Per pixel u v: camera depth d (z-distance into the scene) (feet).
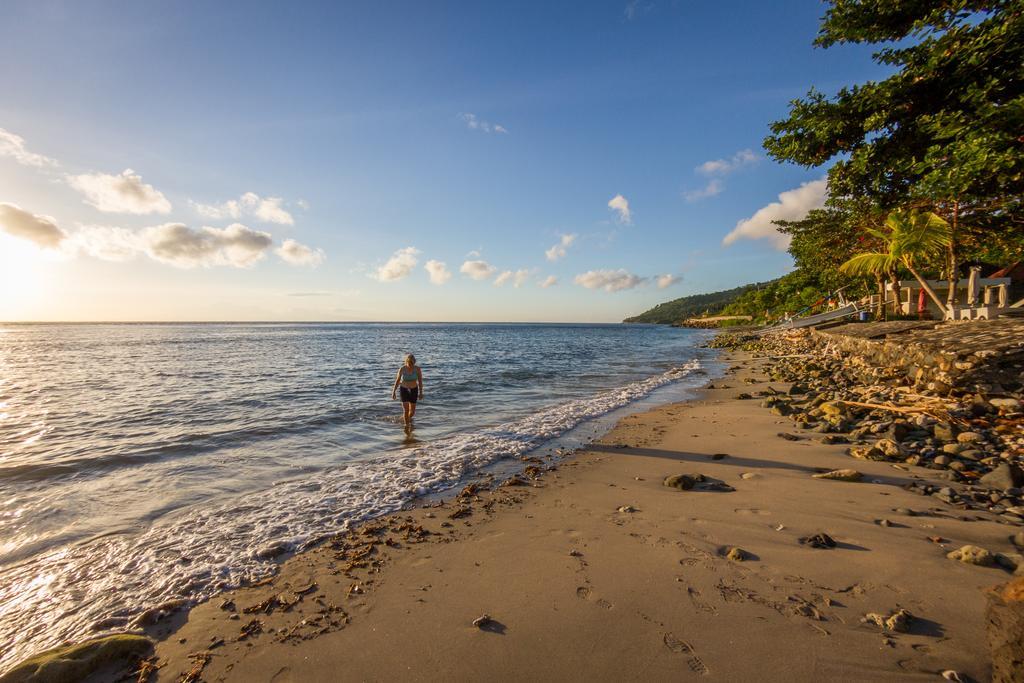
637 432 30.66
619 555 13.55
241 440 30.45
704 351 129.08
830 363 64.49
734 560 12.88
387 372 76.23
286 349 146.92
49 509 18.74
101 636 10.95
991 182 31.53
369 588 12.38
